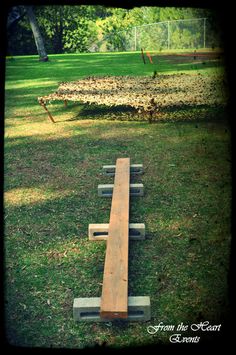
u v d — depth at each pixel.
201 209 4.08
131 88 8.30
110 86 8.58
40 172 5.34
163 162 5.51
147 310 2.54
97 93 7.69
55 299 2.81
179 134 6.64
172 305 2.70
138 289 2.88
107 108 8.93
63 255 3.37
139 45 28.92
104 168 5.15
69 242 3.58
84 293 2.87
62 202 4.41
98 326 2.54
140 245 3.46
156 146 6.18
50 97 7.60
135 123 7.53
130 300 2.56
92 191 4.69
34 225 3.89
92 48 30.33
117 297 2.51
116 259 2.87
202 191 4.51
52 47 29.67
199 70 13.28
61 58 22.81
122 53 25.05
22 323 2.57
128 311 2.55
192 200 4.30
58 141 6.73
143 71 14.44
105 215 4.08
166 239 3.54
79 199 4.48
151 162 5.54
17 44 26.06
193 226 3.75
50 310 2.70
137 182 4.87
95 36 30.08
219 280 2.92
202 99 7.16
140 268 3.13
